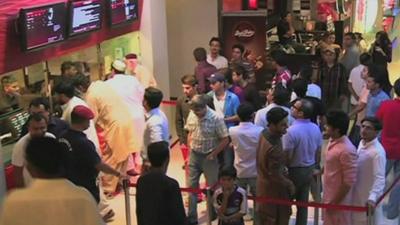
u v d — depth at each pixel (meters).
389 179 6.04
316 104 5.77
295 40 11.41
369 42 13.71
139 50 8.89
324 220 4.93
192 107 5.80
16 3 5.92
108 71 8.05
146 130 6.00
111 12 7.65
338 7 13.02
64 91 5.85
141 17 8.77
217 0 10.37
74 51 7.02
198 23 10.56
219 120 5.87
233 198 4.95
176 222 4.11
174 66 10.89
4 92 6.05
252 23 9.42
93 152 4.98
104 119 6.94
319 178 5.63
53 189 2.68
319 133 5.27
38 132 4.82
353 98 8.06
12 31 5.89
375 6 13.95
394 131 5.73
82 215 2.66
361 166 4.74
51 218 2.64
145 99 6.04
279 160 4.89
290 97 6.31
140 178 4.20
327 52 8.05
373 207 4.59
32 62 6.25
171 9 10.63
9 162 5.95
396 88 5.70
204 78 7.84
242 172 5.57
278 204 5.09
